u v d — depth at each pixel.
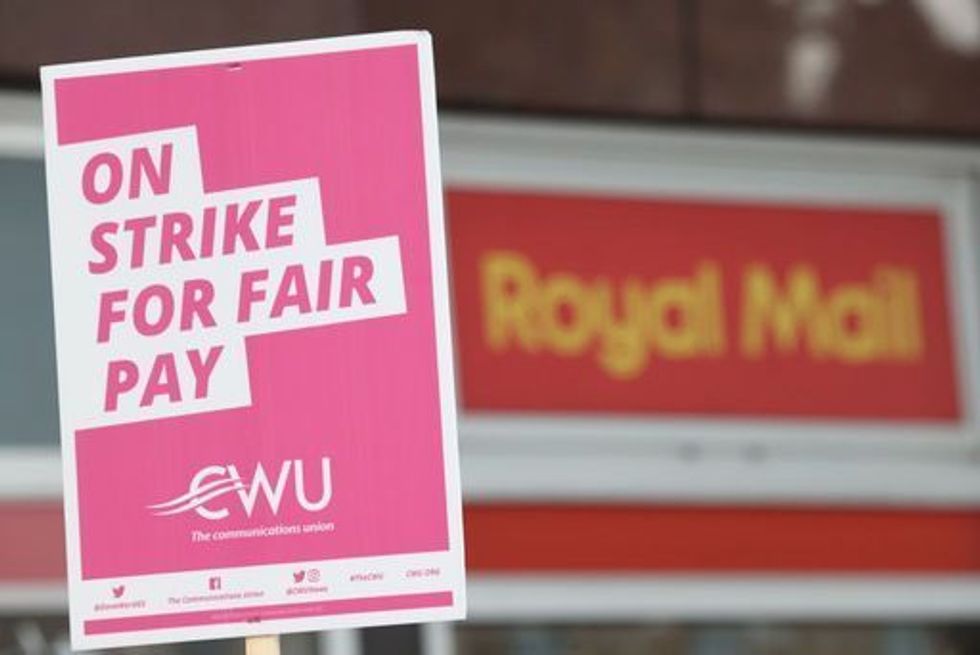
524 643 11.75
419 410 6.60
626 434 12.08
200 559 6.57
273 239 6.66
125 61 6.73
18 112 11.16
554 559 11.84
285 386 6.61
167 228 6.67
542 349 12.01
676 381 12.23
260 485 6.59
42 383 11.12
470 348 11.88
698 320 12.33
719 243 12.42
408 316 6.62
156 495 6.60
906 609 12.50
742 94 12.38
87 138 6.71
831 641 12.34
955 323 12.81
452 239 11.94
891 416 12.61
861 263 12.68
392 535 6.56
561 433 11.96
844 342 12.58
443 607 6.54
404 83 6.70
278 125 6.69
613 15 12.19
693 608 12.07
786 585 12.27
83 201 6.69
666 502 12.11
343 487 6.57
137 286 6.66
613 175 12.27
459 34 11.87
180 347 6.63
